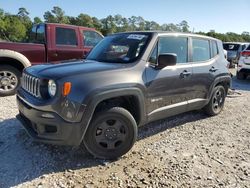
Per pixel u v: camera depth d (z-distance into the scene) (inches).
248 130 221.5
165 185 138.6
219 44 251.6
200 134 207.8
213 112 249.9
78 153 167.3
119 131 161.0
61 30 323.9
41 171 146.6
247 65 479.8
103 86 149.9
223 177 147.9
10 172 144.3
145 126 218.7
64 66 164.1
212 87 233.9
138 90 165.2
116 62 178.2
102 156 159.5
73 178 141.8
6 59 294.4
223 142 194.2
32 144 175.9
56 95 143.0
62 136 145.0
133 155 168.9
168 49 193.8
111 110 156.2
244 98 344.2
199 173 150.7
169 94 189.9
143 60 174.2
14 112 238.1
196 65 214.8
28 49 303.3
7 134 189.6
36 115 147.9
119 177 144.4
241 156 173.2
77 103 143.3
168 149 179.0
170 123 229.0
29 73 165.3
